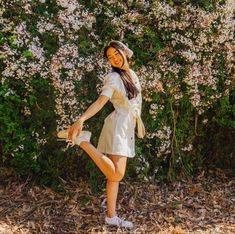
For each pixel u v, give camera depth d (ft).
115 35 14.49
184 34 14.87
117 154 11.90
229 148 16.92
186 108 15.49
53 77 13.57
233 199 14.70
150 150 15.35
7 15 13.93
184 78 14.80
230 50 15.17
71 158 14.58
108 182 12.34
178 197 14.58
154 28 14.73
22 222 12.43
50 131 14.26
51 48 13.97
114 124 12.03
